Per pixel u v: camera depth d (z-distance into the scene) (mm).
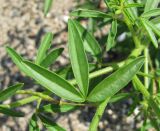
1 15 583
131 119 459
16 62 197
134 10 240
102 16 235
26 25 566
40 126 472
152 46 363
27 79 510
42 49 240
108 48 231
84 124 475
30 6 581
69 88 178
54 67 500
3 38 563
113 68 238
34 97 215
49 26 557
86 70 179
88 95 178
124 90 436
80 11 240
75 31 182
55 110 229
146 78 262
